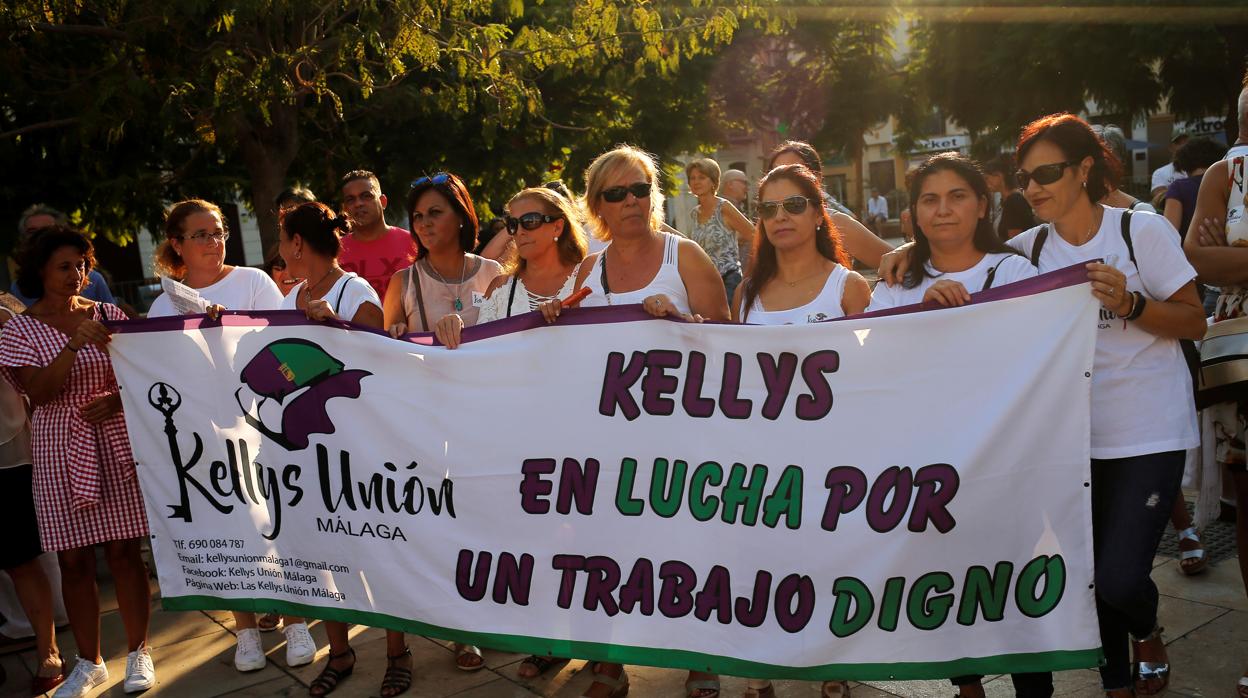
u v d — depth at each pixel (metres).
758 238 3.48
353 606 3.79
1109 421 3.00
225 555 4.00
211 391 3.95
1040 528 2.89
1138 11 18.36
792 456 3.12
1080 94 20.17
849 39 24.94
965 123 22.73
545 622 3.45
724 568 3.20
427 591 3.63
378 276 5.52
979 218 3.09
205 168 12.61
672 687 3.88
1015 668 2.92
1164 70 19.91
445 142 12.86
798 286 3.41
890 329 3.01
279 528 3.90
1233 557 4.57
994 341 2.92
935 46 22.34
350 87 10.36
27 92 9.27
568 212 3.97
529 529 3.47
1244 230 3.56
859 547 3.04
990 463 2.91
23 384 4.09
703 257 3.68
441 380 3.58
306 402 3.81
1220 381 3.48
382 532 3.71
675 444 3.27
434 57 8.45
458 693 3.95
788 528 3.12
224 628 4.91
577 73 13.31
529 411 3.45
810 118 27.03
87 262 4.21
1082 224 3.07
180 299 4.03
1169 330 2.90
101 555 6.39
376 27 8.02
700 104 16.59
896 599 3.01
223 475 3.97
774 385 3.13
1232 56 18.95
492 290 4.20
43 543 4.07
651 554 3.30
